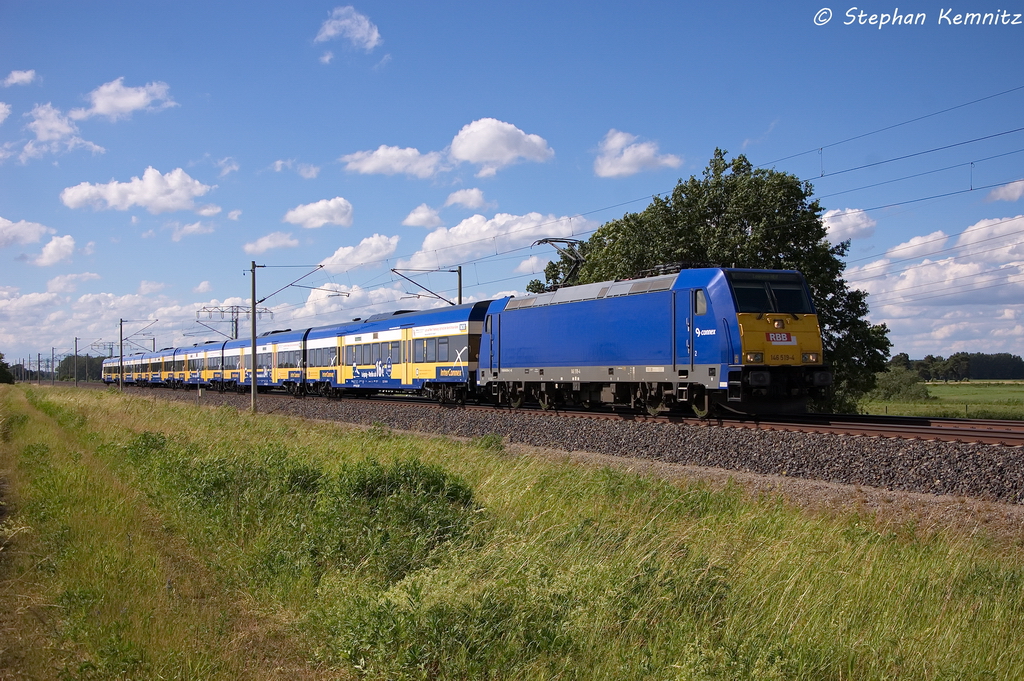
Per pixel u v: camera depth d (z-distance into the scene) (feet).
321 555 30.68
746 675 19.16
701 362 64.44
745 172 113.50
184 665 20.94
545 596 23.62
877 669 19.77
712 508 36.88
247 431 79.61
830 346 112.78
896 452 44.19
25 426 94.17
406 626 22.00
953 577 25.89
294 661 22.39
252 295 121.29
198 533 34.86
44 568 29.37
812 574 25.99
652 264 112.68
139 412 109.19
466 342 101.14
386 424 87.71
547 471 46.57
